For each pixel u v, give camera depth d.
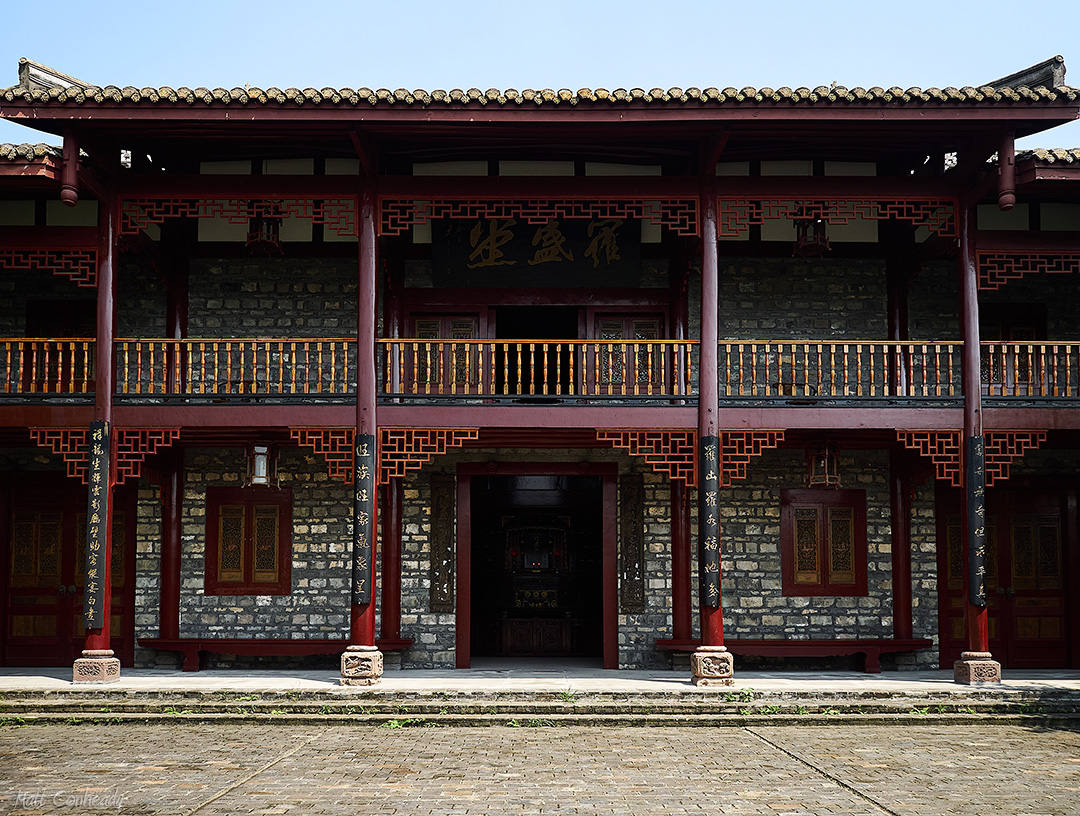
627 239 14.39
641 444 12.27
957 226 12.48
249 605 14.40
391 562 14.29
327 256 14.70
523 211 12.33
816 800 7.71
